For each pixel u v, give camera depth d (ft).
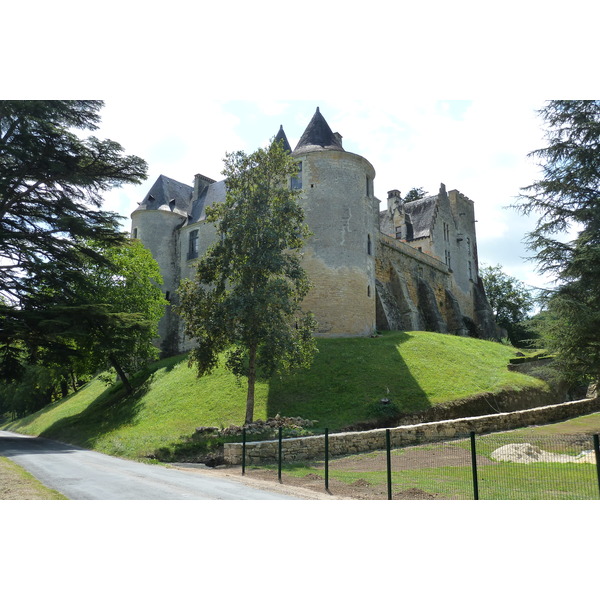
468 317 174.29
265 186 69.97
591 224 66.33
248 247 69.15
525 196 70.85
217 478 42.83
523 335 206.69
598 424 66.69
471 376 84.12
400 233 177.99
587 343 64.64
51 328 75.15
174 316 136.77
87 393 132.16
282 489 37.42
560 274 66.33
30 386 177.06
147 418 81.05
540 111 69.56
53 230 83.10
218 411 74.90
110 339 80.59
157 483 38.83
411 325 130.52
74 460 53.36
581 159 68.39
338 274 101.40
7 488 33.76
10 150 73.82
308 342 69.92
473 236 206.18
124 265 109.50
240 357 69.87
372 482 39.24
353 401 73.36
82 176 80.64
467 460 46.16
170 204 146.10
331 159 106.22
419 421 69.87
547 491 32.01
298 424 66.28
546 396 85.46
